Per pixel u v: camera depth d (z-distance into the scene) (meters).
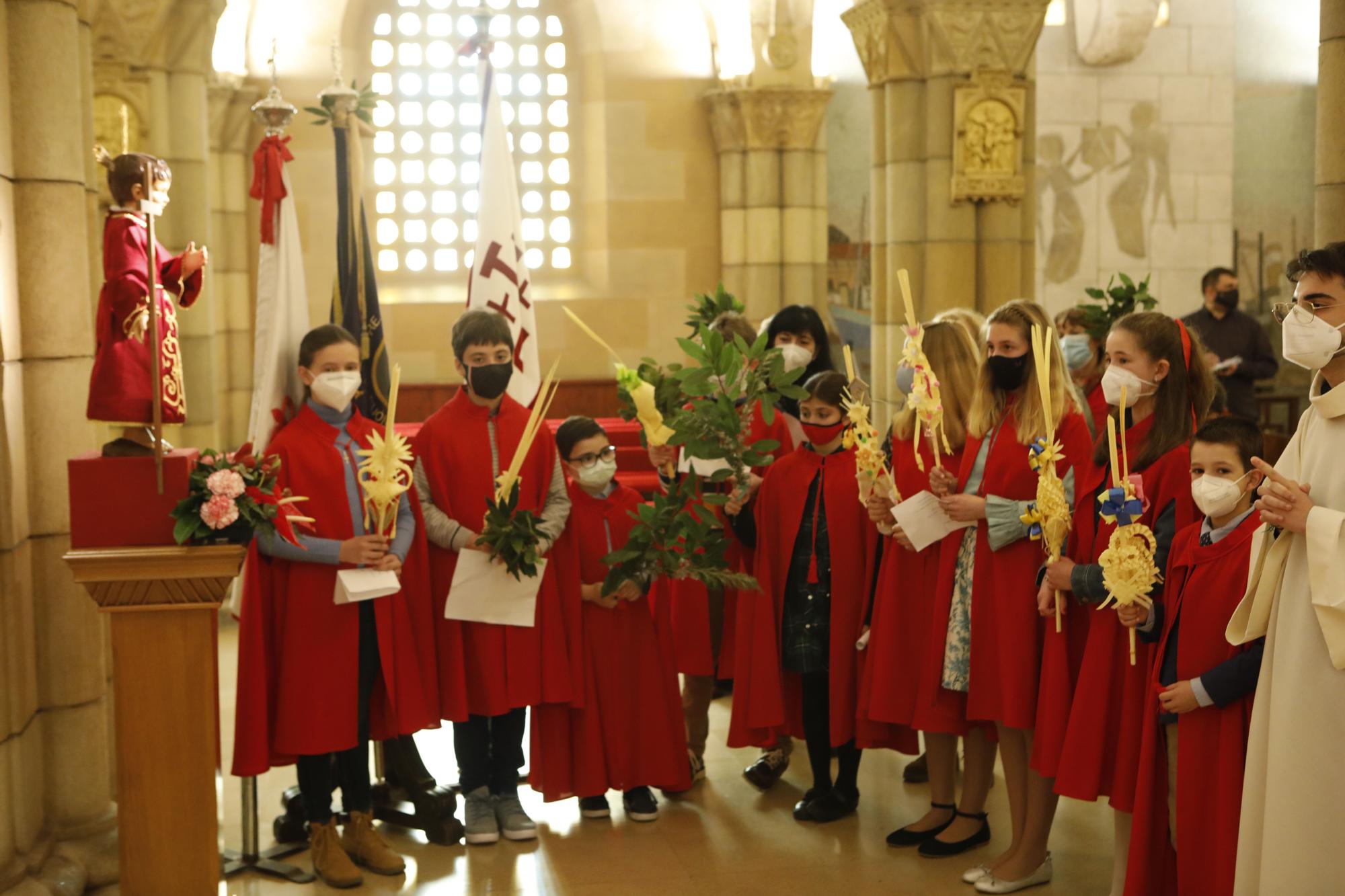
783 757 4.64
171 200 8.69
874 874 3.83
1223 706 2.89
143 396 3.16
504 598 3.97
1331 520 2.57
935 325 4.06
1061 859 3.94
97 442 3.96
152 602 3.18
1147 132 11.67
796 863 3.92
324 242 11.55
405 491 3.89
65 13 3.55
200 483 3.19
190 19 8.51
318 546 3.68
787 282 12.03
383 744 4.44
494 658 4.04
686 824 4.26
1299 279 2.66
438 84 11.97
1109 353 3.35
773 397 3.97
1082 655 3.54
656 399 4.36
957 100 7.72
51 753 3.63
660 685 4.31
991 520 3.62
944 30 7.65
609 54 12.07
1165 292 11.84
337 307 4.54
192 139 8.68
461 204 12.08
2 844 3.26
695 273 12.30
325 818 3.87
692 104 12.19
